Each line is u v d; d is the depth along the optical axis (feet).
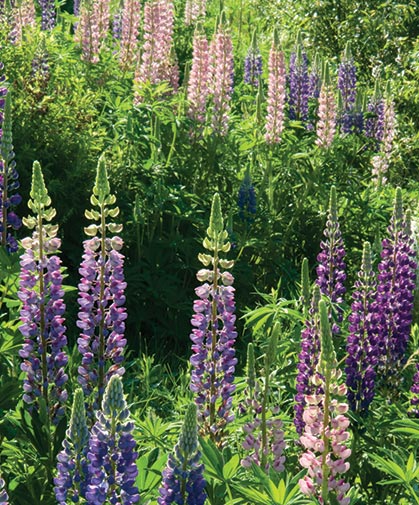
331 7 23.73
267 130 13.52
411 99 19.58
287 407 9.28
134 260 11.86
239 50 22.44
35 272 8.05
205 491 7.32
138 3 15.19
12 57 12.96
